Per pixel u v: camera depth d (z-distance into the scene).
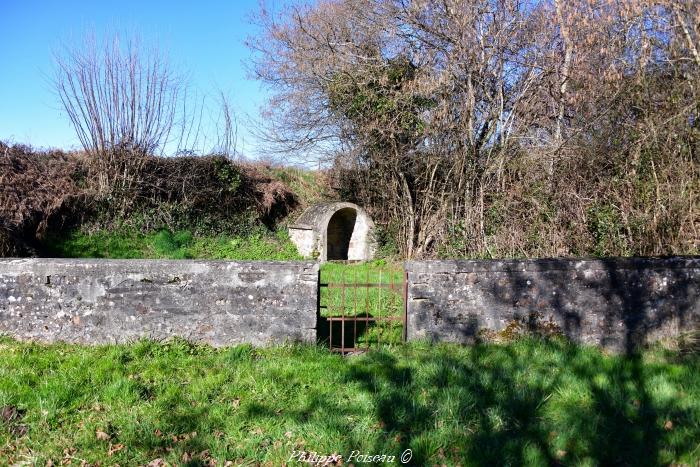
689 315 6.55
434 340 6.33
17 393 4.63
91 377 5.05
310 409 4.53
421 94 13.91
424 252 14.86
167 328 6.10
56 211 14.35
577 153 11.41
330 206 15.88
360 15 15.19
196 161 16.77
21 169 14.34
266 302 6.12
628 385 5.00
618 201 10.42
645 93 10.64
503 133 13.48
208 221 16.89
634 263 6.46
